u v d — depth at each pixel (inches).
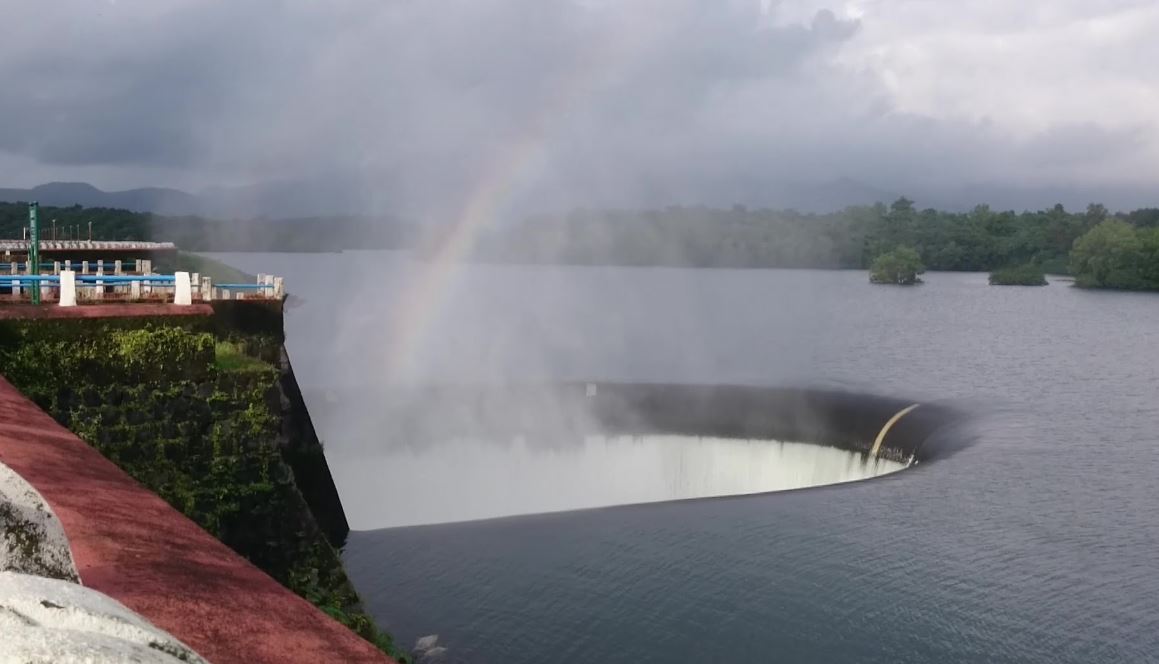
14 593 100.8
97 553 225.1
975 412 1898.4
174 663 96.3
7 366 633.0
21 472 295.3
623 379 2541.8
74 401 653.3
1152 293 6063.0
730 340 3750.0
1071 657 754.2
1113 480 1306.6
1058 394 2217.0
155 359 685.9
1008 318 4503.0
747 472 1733.5
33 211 847.1
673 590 879.7
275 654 185.0
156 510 290.0
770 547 1000.9
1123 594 875.4
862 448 1726.1
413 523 1517.0
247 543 698.2
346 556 965.2
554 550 989.8
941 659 745.6
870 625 805.9
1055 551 997.2
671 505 1155.3
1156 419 1835.6
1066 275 7603.4
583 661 748.0
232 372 721.0
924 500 1190.3
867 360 3083.2
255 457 715.4
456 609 843.4
